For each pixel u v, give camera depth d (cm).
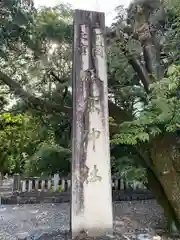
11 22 604
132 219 678
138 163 603
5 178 1258
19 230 594
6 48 666
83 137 417
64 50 702
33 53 702
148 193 1050
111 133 568
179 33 503
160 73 564
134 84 677
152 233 507
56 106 688
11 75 724
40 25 648
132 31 602
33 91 743
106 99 436
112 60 600
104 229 403
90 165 412
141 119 443
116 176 903
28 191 991
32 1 629
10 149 1137
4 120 1086
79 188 405
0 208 860
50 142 968
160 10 572
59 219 711
